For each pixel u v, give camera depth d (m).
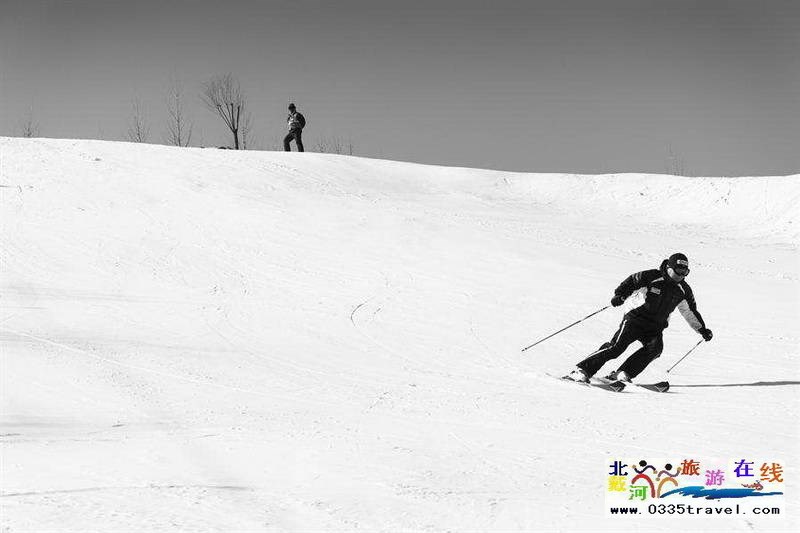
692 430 6.57
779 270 17.69
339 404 7.60
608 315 12.76
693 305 8.95
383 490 4.70
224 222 18.50
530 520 4.19
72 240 16.70
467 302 13.43
